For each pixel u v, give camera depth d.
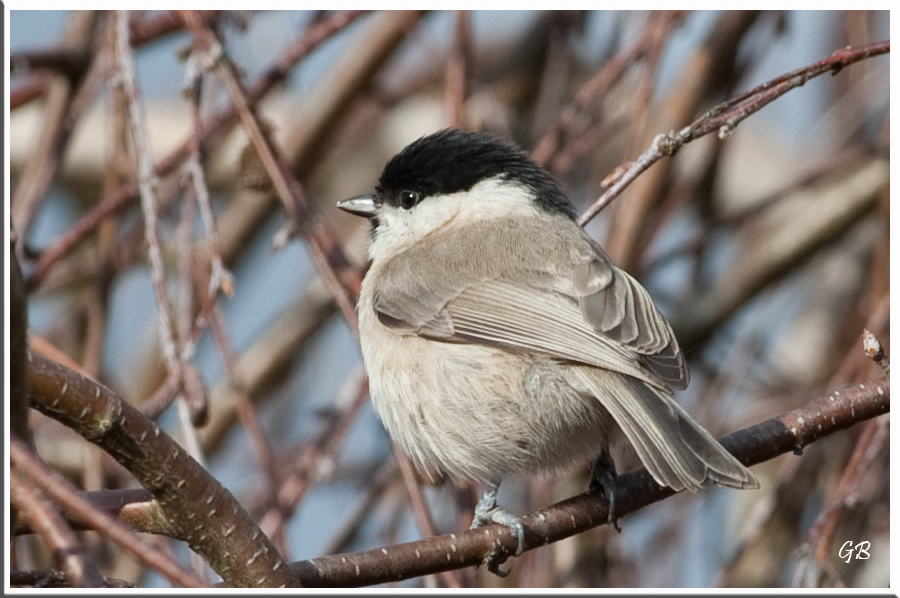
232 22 9.47
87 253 13.12
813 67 6.49
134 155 9.95
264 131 8.87
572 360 7.02
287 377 12.95
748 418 11.61
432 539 6.61
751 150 14.98
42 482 3.99
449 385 7.45
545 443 7.36
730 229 12.95
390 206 8.90
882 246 11.31
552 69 12.42
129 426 5.14
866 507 10.59
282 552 9.12
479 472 7.59
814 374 12.23
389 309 7.82
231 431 12.49
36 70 10.81
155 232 8.24
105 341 11.35
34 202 10.24
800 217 12.43
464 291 7.62
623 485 7.30
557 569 10.86
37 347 8.13
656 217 11.80
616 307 7.12
